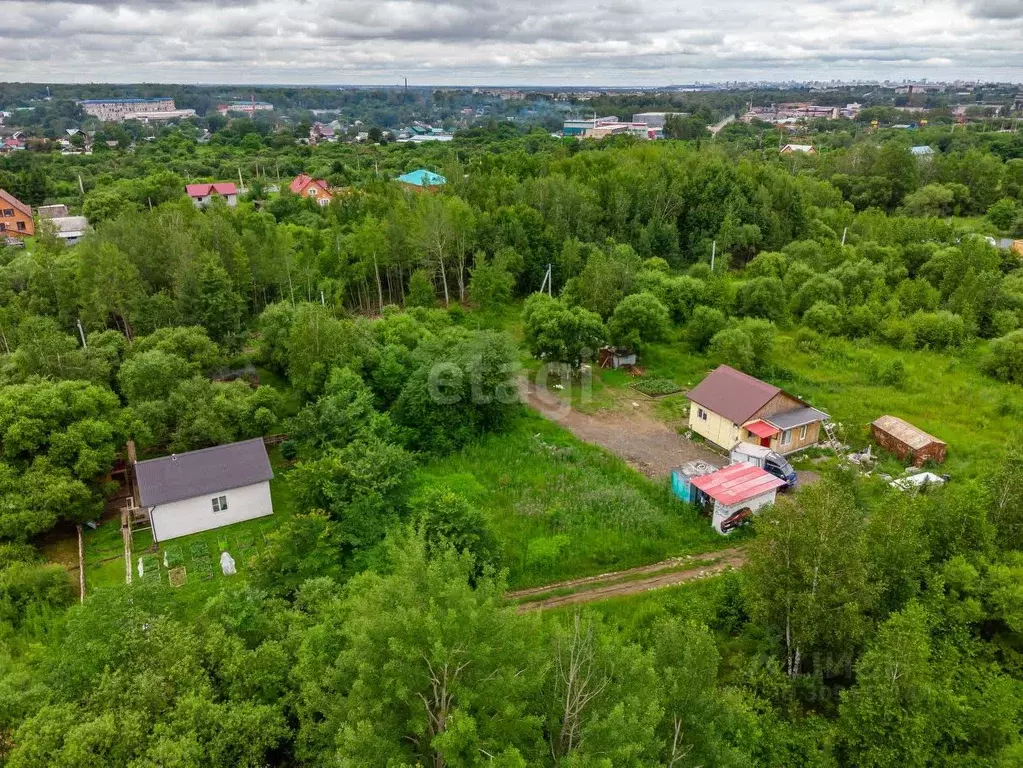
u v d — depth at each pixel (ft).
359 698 47.06
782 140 556.10
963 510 75.15
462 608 48.80
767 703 64.59
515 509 103.04
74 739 48.14
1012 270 213.87
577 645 51.24
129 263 157.28
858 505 87.86
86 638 58.95
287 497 110.73
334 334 132.26
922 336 172.35
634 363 166.81
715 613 79.36
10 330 142.51
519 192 246.27
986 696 61.41
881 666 59.72
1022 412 132.67
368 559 83.56
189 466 102.32
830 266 222.69
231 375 146.61
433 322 163.02
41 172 333.42
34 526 92.48
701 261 230.89
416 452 118.62
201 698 53.06
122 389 119.65
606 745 44.91
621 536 97.04
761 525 70.54
